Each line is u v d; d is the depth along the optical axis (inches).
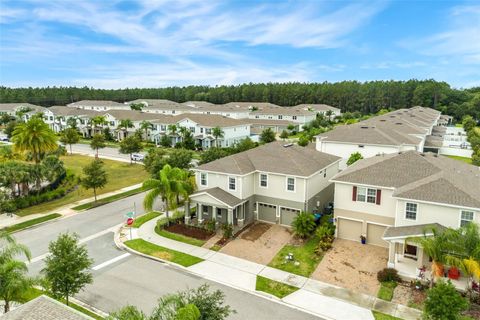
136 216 1291.8
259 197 1221.7
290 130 3597.4
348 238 1068.5
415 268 863.1
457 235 721.0
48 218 1274.6
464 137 3031.5
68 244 684.7
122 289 808.9
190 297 566.9
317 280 845.2
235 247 1023.0
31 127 1868.8
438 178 923.4
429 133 2554.1
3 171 1389.0
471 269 681.6
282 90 5920.3
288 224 1191.6
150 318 528.4
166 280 850.1
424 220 884.0
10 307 687.1
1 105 4697.3
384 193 989.8
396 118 2546.8
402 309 729.0
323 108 4697.3
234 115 4133.9
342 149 1811.0
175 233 1120.2
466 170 1095.0
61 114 3838.6
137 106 4827.8
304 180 1132.5
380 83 6131.9
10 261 628.1
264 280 848.3
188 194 1165.1
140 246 1031.0
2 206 1236.5
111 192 1617.9
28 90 6181.1
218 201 1113.4
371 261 930.7
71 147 2839.6
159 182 1141.7
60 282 663.1
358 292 794.2
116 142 3277.6
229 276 867.4
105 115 3486.7
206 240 1069.1
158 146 2974.9
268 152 1312.7
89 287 815.7
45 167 1588.3
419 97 5349.4
